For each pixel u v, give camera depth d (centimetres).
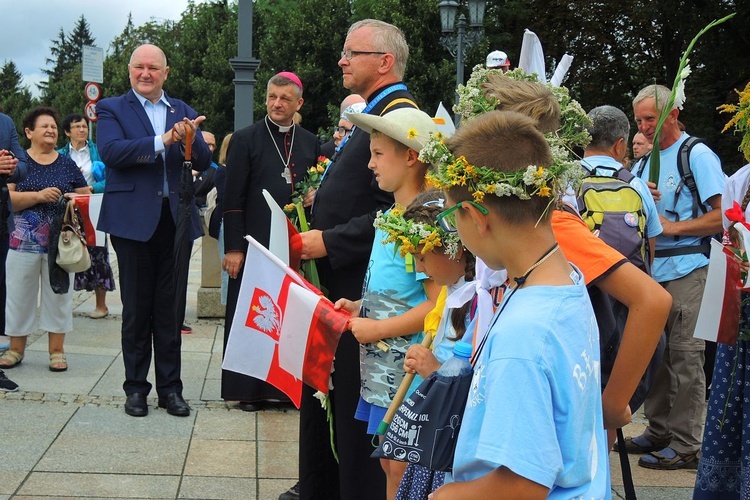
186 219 501
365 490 338
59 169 638
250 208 542
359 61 360
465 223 175
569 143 260
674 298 488
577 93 2247
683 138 502
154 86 530
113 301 953
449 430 199
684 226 484
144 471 429
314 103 2223
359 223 346
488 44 1989
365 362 307
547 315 162
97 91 1266
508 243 171
